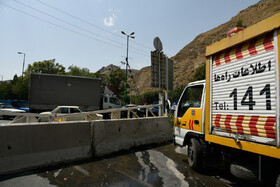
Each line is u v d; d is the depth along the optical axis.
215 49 3.74
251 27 2.90
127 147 6.08
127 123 6.28
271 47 2.60
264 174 2.86
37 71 43.28
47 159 4.18
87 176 3.78
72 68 48.28
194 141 4.41
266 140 2.56
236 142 3.08
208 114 3.90
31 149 4.01
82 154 4.82
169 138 7.89
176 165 4.81
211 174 4.27
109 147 5.48
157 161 5.08
